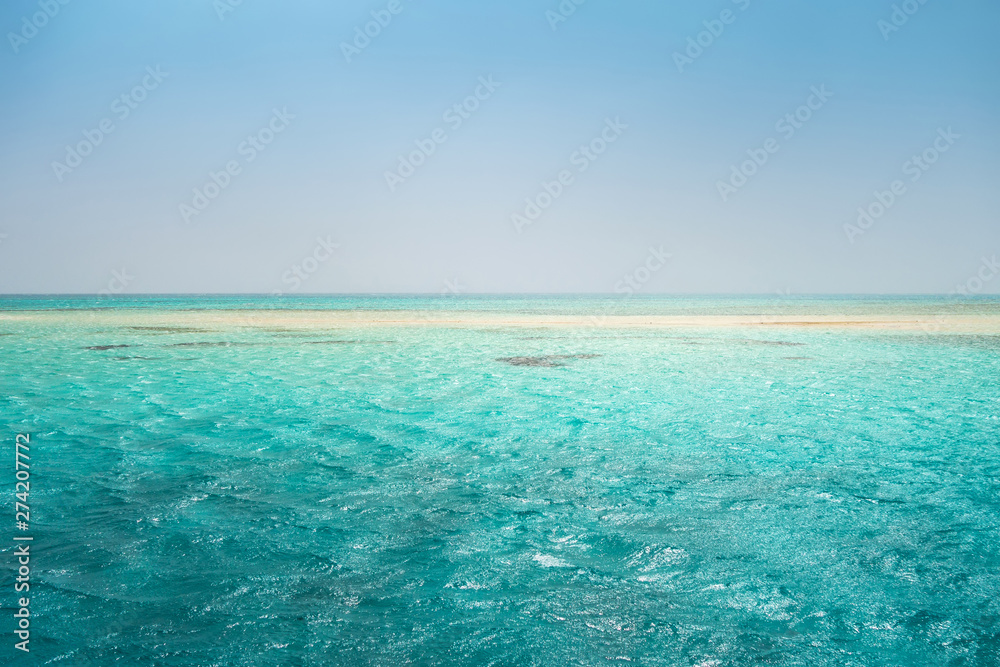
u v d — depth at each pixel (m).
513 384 17.83
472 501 8.04
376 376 19.36
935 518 7.47
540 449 10.70
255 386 17.36
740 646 4.79
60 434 11.57
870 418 13.31
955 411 14.12
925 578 5.93
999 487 8.63
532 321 49.22
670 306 95.75
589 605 5.39
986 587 5.75
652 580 5.87
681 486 8.69
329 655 4.61
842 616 5.23
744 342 31.03
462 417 13.31
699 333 36.72
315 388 17.02
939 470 9.49
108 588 5.58
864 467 9.66
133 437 11.37
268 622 5.05
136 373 19.81
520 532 7.01
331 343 30.28
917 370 20.86
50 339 31.59
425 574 5.96
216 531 6.93
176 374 19.69
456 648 4.73
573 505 7.90
